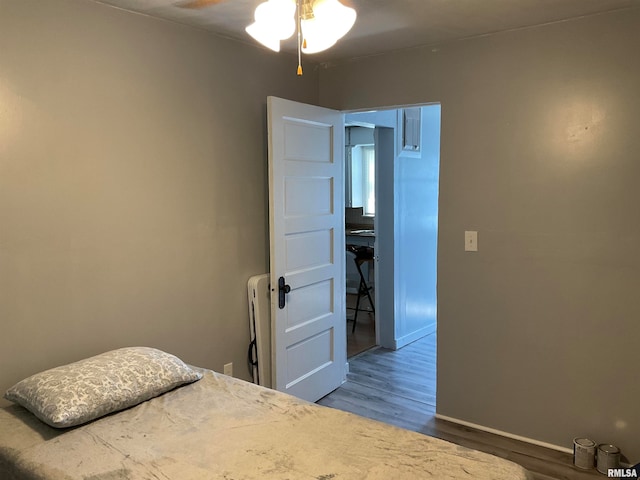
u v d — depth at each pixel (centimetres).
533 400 310
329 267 380
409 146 491
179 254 297
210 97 309
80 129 248
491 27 294
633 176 271
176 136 291
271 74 348
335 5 167
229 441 195
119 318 270
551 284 298
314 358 371
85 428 204
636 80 266
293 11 170
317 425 208
